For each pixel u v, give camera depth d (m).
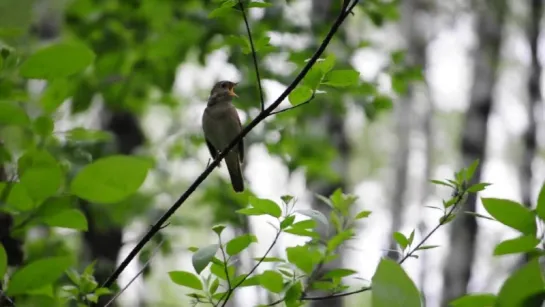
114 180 3.23
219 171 14.28
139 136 14.09
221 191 12.39
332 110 12.69
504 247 3.71
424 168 23.09
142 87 13.08
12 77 4.79
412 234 5.55
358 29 20.69
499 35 17.52
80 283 5.50
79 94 11.88
